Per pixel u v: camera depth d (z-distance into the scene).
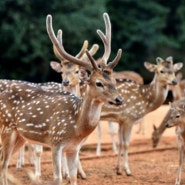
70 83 14.23
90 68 11.27
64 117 11.54
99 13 37.28
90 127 11.35
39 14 36.41
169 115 13.88
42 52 36.25
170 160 17.73
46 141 11.86
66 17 36.44
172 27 44.47
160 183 14.33
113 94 11.07
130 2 42.19
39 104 11.95
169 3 44.75
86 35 37.22
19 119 12.07
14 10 35.53
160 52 43.12
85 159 17.73
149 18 42.47
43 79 38.31
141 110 15.62
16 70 38.22
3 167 12.30
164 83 15.80
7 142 12.28
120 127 15.59
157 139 16.11
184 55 43.62
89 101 11.27
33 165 16.42
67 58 11.55
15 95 12.24
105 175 15.25
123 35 41.88
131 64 42.41
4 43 36.03
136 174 15.48
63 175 14.19
